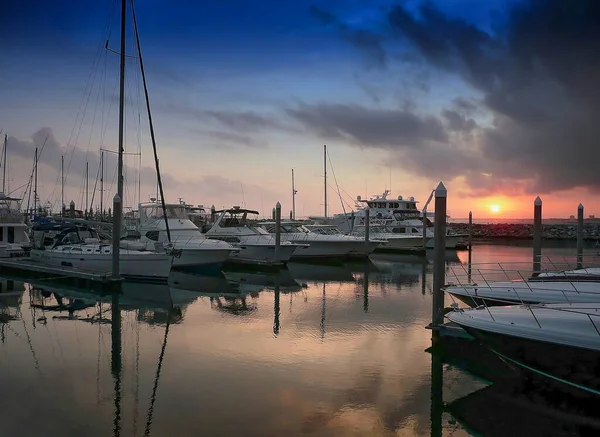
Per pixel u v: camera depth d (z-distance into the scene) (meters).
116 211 19.33
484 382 9.16
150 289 20.06
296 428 7.23
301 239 32.28
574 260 34.41
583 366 7.71
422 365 10.09
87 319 14.52
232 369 9.80
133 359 10.51
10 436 6.91
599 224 78.69
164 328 13.38
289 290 20.36
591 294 11.22
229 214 31.08
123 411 7.77
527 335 8.15
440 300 11.72
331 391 8.66
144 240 25.88
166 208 26.78
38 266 21.83
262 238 29.27
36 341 11.98
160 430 7.12
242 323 13.99
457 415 7.78
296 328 13.33
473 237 70.25
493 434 7.25
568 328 7.95
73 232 24.95
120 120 23.78
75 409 7.86
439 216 11.86
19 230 29.61
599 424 7.58
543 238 67.06
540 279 14.46
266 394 8.48
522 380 8.68
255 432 7.08
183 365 10.08
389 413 7.82
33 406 7.97
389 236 40.53
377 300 17.88
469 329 8.95
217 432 7.07
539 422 7.57
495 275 25.89
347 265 30.73
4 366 10.02
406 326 13.55
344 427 7.31
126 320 14.39
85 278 19.89
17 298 17.98
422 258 35.94
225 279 23.73
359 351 11.05
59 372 9.66
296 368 9.86
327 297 18.56
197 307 16.45
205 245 24.94
